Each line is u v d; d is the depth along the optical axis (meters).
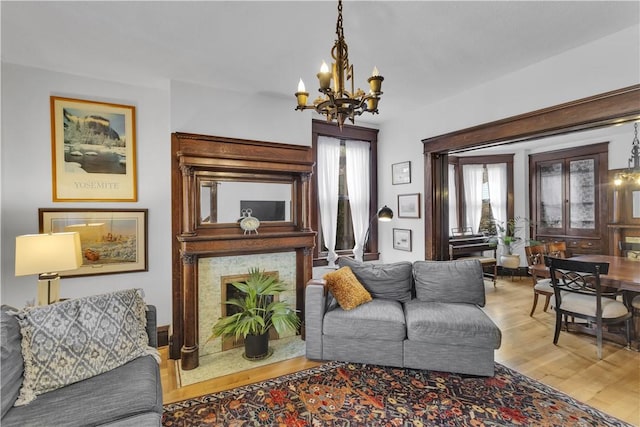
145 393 1.65
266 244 3.24
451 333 2.57
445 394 2.33
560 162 5.95
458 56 2.62
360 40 2.35
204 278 3.10
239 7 1.94
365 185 4.62
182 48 2.44
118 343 1.91
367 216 4.62
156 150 3.23
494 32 2.27
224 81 3.04
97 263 2.99
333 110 1.68
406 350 2.69
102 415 1.50
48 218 2.80
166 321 3.28
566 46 2.48
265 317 3.05
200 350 3.09
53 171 2.82
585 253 5.61
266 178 3.42
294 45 2.41
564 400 2.24
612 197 5.29
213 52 2.51
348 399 2.28
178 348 3.00
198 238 2.88
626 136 5.15
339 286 3.01
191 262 2.90
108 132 3.04
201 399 2.31
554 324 3.70
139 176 3.16
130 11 1.97
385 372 2.67
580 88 2.48
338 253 4.44
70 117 2.88
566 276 3.15
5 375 1.52
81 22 2.08
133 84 3.12
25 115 2.72
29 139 2.74
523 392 2.34
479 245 5.86
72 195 2.89
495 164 6.52
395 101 3.70
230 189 3.25
